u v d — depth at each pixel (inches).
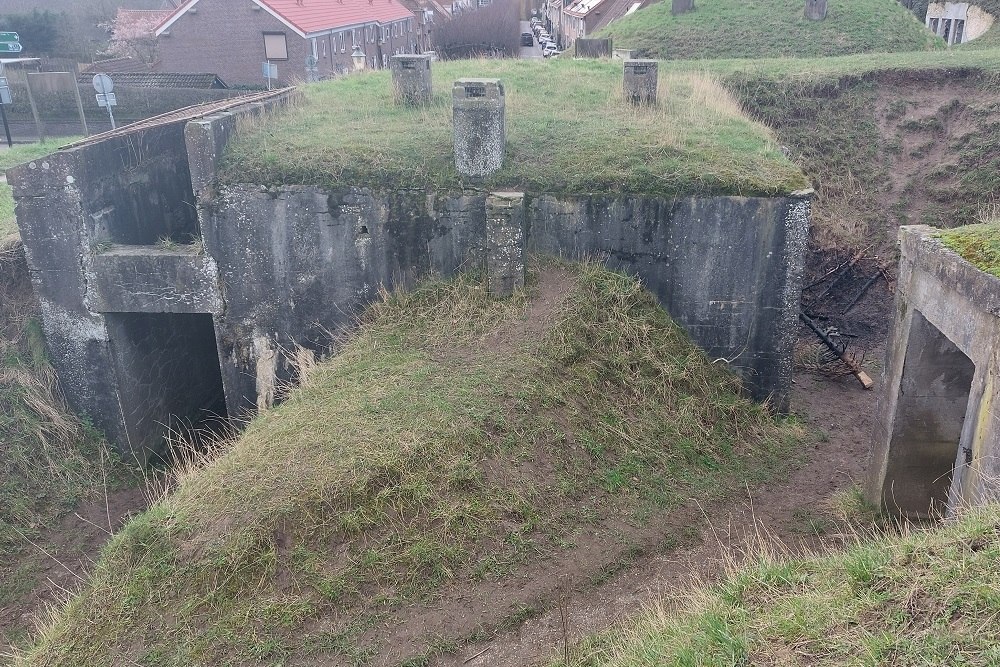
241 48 1355.8
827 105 670.5
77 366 449.7
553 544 304.7
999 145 602.9
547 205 422.6
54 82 788.6
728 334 422.6
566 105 548.4
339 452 312.0
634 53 864.9
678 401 392.8
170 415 504.1
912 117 657.6
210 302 443.8
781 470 385.7
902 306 318.3
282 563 276.8
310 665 253.8
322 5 1503.4
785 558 273.9
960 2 1110.4
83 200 423.8
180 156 534.3
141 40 1712.6
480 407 341.7
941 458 324.8
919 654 171.9
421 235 433.7
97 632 264.2
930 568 196.9
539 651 259.4
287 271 440.8
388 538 286.5
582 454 346.9
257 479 303.6
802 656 186.5
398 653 258.4
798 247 403.2
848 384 494.9
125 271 434.3
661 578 298.4
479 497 307.3
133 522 298.7
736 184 399.9
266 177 426.9
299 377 451.2
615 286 414.0
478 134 420.5
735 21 970.1
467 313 413.7
